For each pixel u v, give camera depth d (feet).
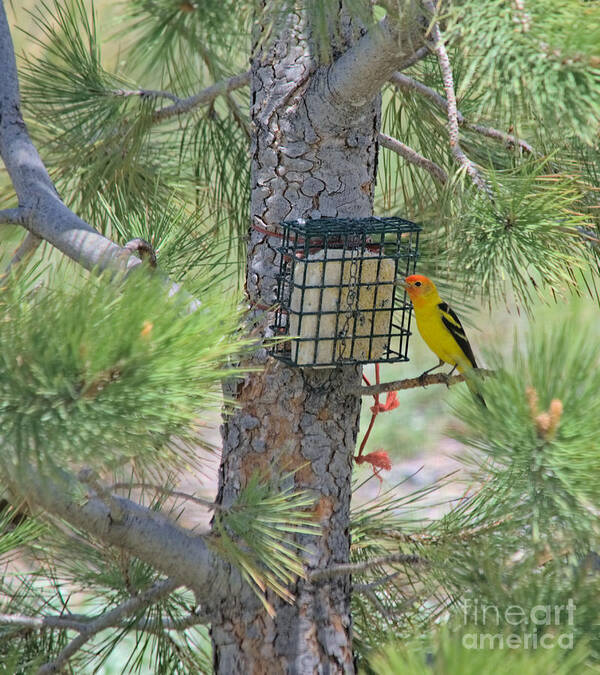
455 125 19.85
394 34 17.93
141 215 24.49
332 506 21.76
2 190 27.58
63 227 19.51
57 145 27.76
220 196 29.14
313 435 21.53
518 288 21.08
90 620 21.63
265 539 18.12
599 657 14.78
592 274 22.88
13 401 11.80
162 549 19.35
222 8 27.91
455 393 13.67
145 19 29.25
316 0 15.23
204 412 14.14
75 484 14.08
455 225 20.63
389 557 20.06
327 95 20.66
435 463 59.16
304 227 20.39
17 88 22.07
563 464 12.81
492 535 17.34
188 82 30.68
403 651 13.71
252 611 21.16
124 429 12.27
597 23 12.86
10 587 22.59
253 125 22.04
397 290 27.50
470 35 13.39
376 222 21.20
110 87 27.73
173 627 21.99
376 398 22.41
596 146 21.33
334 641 21.48
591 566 15.93
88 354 11.84
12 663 18.54
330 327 20.45
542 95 13.53
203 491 47.55
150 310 12.76
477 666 12.13
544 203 19.57
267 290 21.83
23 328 12.25
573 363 13.07
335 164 21.65
